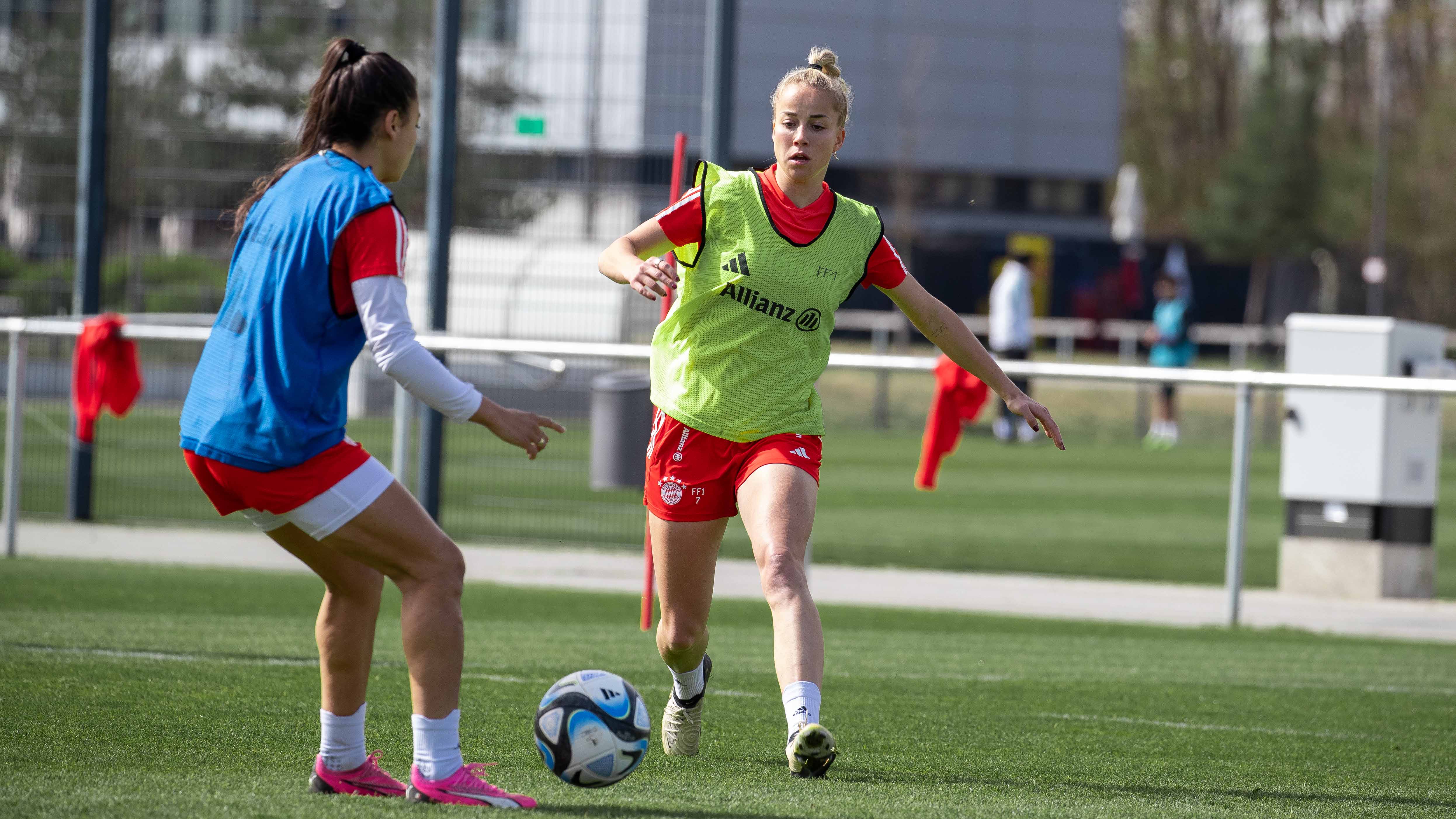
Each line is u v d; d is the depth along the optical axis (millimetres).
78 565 31062
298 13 47812
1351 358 33562
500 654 22781
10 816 11766
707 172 15016
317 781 13000
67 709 16969
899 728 18141
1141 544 42188
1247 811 13945
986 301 120062
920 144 138500
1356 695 22016
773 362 14828
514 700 18875
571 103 40344
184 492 44375
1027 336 72000
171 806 12211
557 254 43250
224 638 22859
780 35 132875
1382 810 14297
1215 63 173375
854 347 96312
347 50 12656
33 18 41469
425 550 12352
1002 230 143625
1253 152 141000
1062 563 38125
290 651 21797
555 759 13109
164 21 46500
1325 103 164750
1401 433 33406
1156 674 23344
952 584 33938
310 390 11914
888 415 81500
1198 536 44219
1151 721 19312
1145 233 169000
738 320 14820
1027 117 142000
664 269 13430
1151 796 14562
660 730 17859
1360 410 33500
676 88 39781
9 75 41094
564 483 46125
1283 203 138500
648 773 14805
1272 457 70312
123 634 22859
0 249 41562
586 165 41000
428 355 11773
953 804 13617
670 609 15203
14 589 27156
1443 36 147875
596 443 38812
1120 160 152750
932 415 28781
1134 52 178125
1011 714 19438
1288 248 139125
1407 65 159500
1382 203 131375
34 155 41312
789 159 14641
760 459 14641
